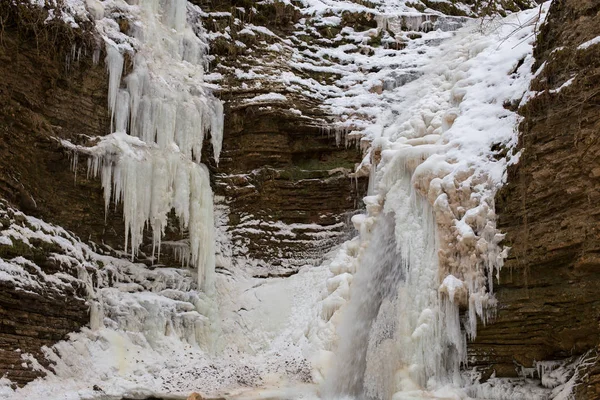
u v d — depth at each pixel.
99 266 14.59
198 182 16.08
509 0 22.27
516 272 12.25
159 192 15.31
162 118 16.03
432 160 13.81
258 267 17.16
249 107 17.94
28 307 12.38
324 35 19.89
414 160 14.59
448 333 12.81
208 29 18.94
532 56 14.21
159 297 14.86
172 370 13.95
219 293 16.20
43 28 13.85
